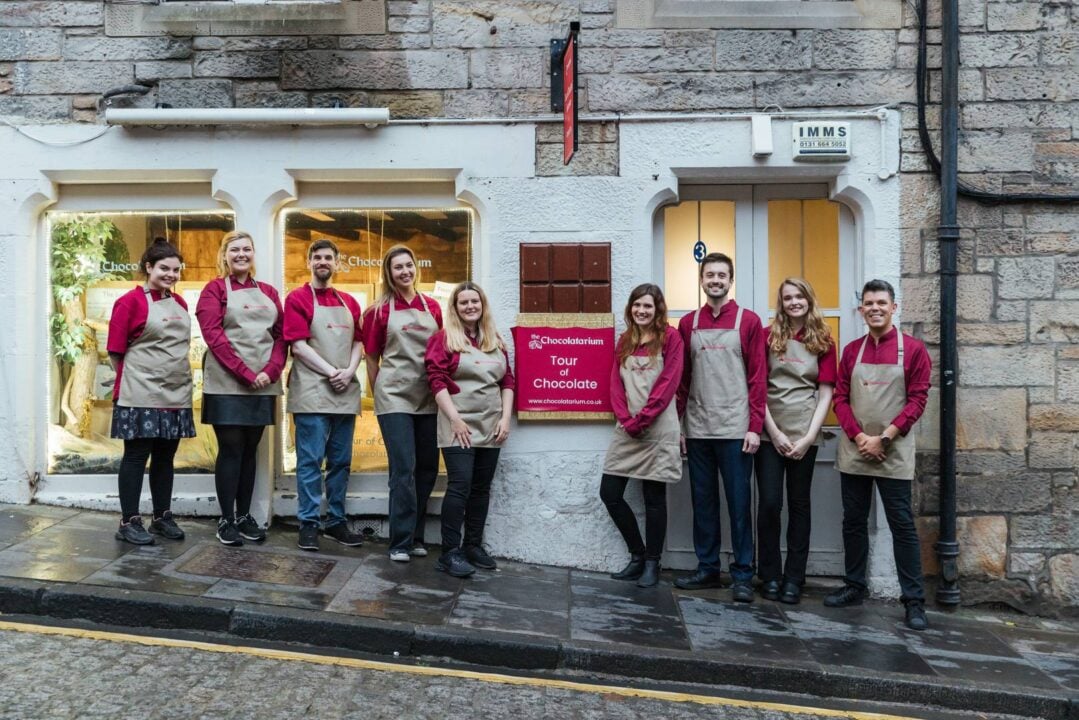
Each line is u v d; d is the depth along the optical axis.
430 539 6.46
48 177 6.39
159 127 6.31
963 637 5.59
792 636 5.30
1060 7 6.27
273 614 4.87
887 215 6.27
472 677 4.61
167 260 5.74
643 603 5.68
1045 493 6.23
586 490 6.34
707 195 6.59
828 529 6.47
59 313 6.59
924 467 6.23
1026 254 6.25
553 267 6.34
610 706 4.38
